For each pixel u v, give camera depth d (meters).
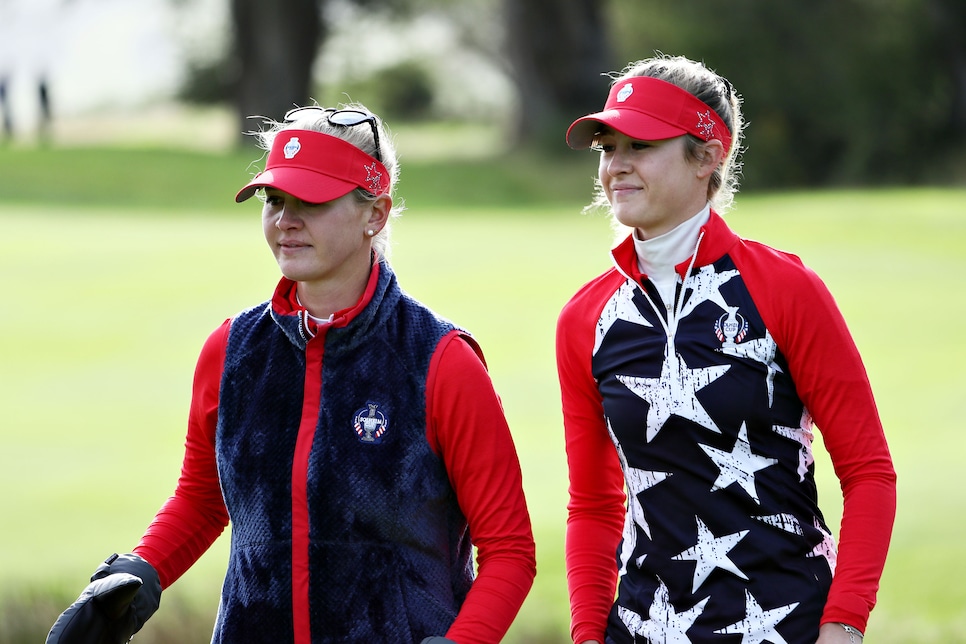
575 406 10.72
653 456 9.99
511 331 58.94
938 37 130.00
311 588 9.29
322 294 9.77
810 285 9.78
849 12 131.50
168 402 47.19
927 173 127.69
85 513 31.45
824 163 133.00
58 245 80.25
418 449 9.40
